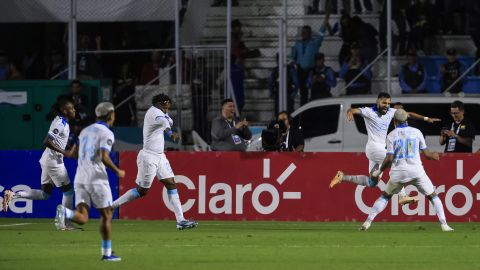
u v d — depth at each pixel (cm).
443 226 5759
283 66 8262
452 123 7406
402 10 9081
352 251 4650
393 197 6625
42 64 9662
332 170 6644
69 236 5425
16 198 6303
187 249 4741
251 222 6569
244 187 6662
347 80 8788
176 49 8306
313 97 8694
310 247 4834
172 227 6097
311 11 9419
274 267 4038
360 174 6631
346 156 6638
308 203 6638
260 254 4516
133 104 8856
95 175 4166
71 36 8362
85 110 7825
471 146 6719
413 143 5575
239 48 9038
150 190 6750
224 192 6681
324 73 8694
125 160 6781
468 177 6594
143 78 8994
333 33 9275
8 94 8481
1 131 8512
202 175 6694
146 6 8306
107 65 9381
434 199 5734
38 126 8450
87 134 4188
